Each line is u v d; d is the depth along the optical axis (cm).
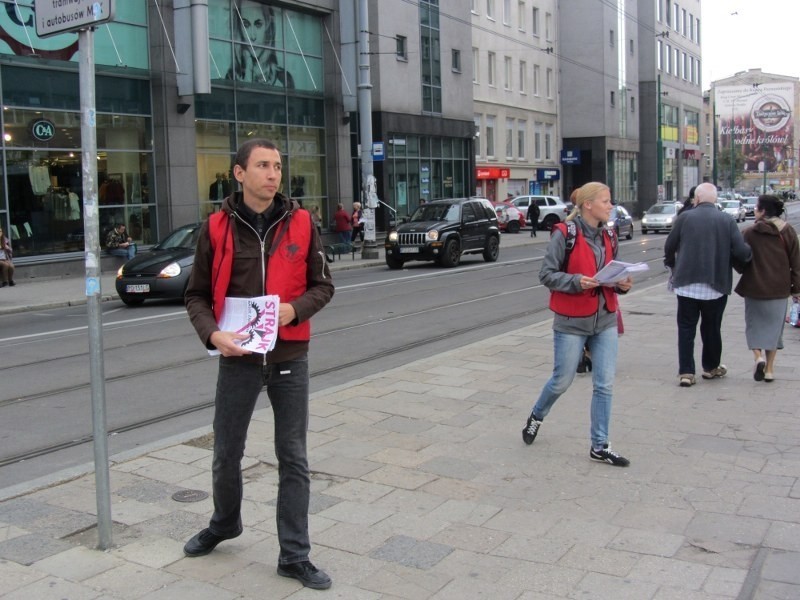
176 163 2391
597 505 485
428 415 681
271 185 364
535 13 5241
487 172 4553
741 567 401
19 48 1981
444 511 479
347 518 468
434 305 1478
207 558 412
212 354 365
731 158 7394
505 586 385
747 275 758
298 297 374
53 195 2094
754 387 752
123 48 2259
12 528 452
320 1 2967
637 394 737
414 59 3678
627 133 6166
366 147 2642
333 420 667
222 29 2603
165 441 620
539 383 788
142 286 1550
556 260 546
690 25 7562
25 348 1103
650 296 1478
